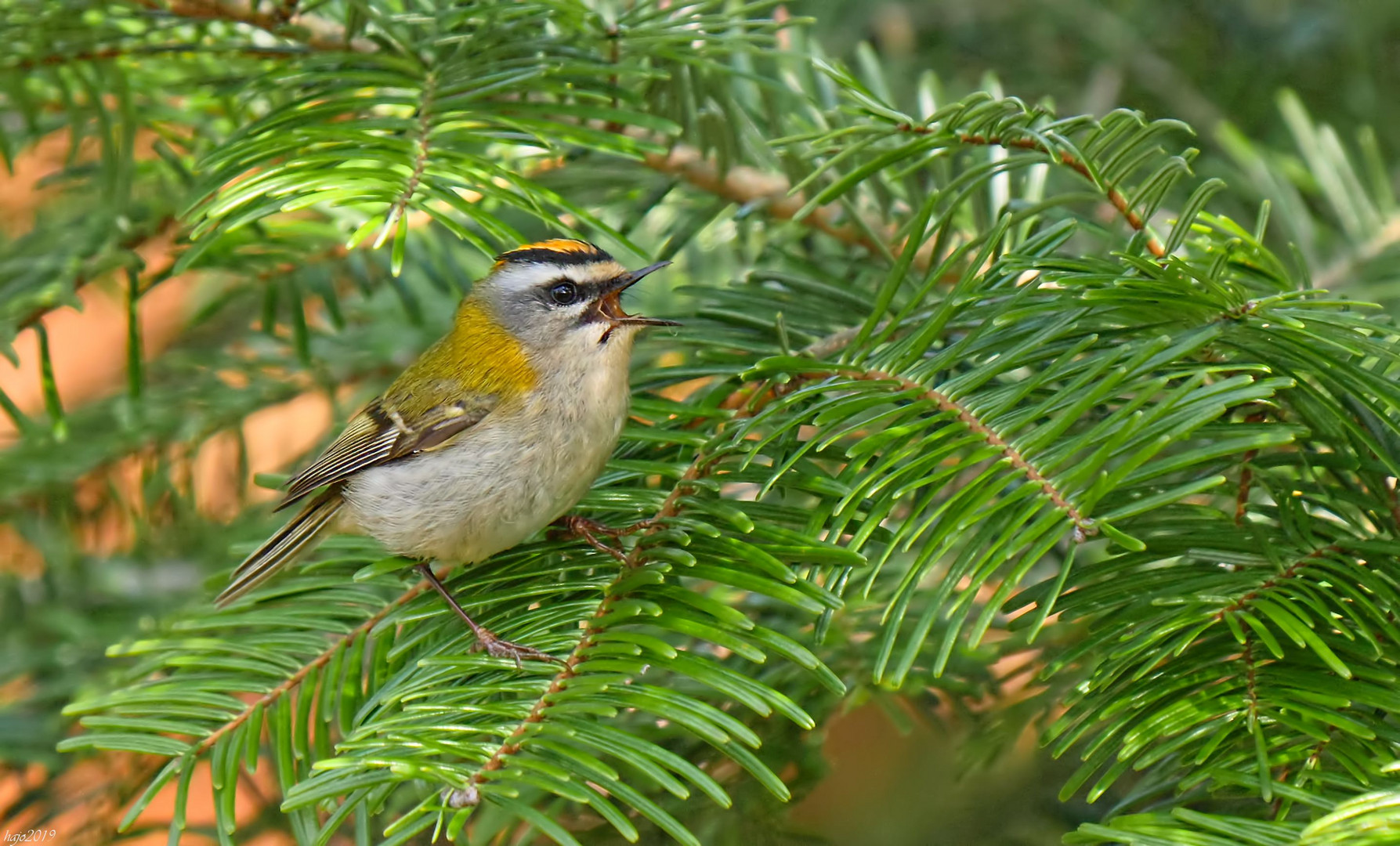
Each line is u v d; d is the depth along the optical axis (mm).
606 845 6414
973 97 4930
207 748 5066
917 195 6930
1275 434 4113
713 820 6387
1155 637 4246
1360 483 5102
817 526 4875
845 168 6906
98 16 6316
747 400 6078
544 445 6090
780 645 4594
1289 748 4105
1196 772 4453
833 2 9078
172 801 10734
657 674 6492
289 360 8492
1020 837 7051
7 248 7781
